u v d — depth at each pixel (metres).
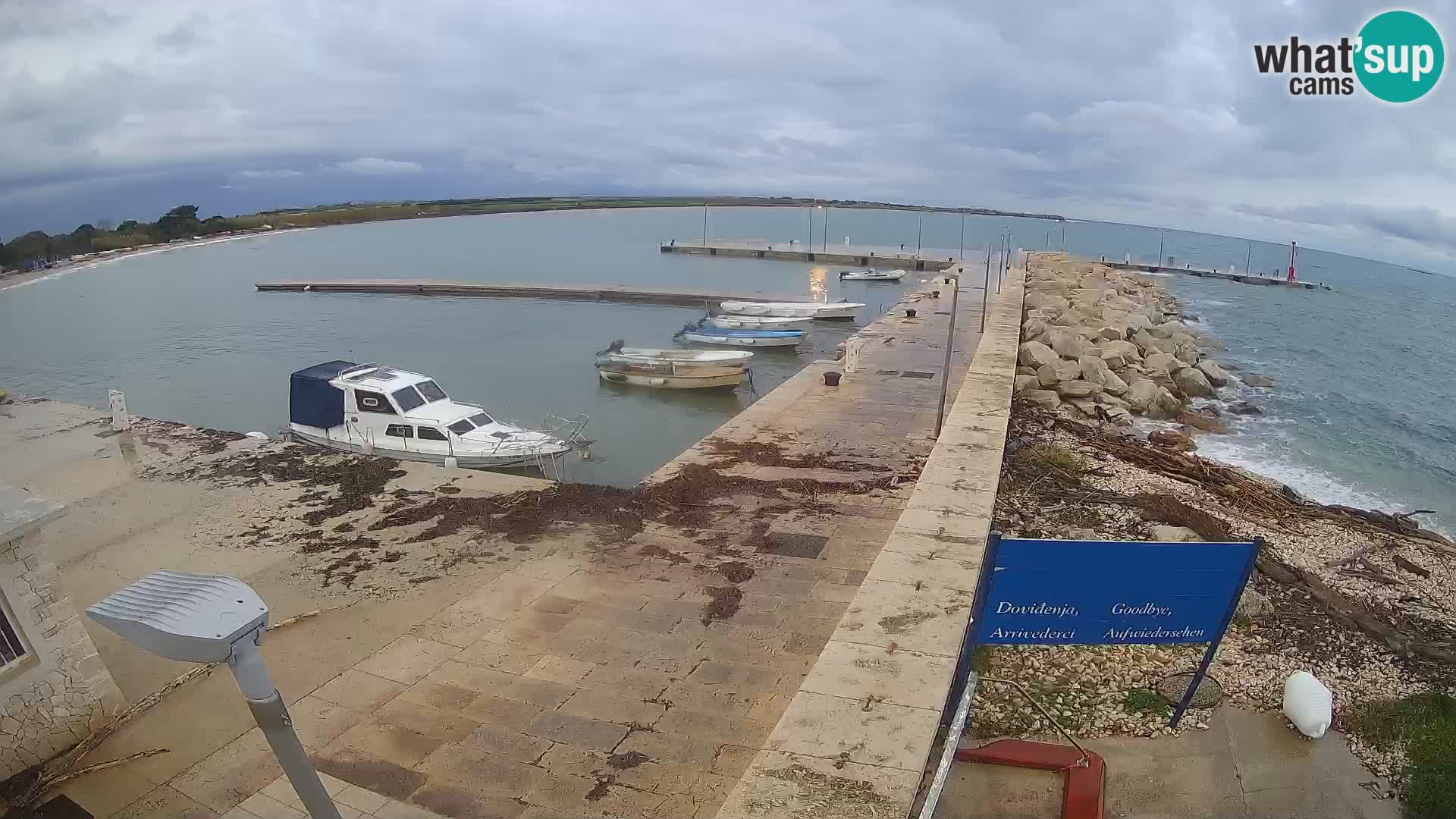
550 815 6.10
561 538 11.37
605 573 10.29
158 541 11.71
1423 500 18.31
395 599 9.73
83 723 6.96
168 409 29.58
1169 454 17.34
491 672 8.07
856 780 3.86
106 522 12.42
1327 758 6.76
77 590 10.40
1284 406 27.08
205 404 30.20
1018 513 12.22
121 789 6.47
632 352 31.20
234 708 7.55
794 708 4.43
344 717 7.35
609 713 7.39
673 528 11.69
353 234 159.00
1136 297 53.81
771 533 11.48
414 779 6.50
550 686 7.82
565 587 9.91
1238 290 69.00
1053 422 19.45
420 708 7.47
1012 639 5.65
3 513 6.42
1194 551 5.44
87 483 14.04
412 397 18.83
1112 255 117.06
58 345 41.34
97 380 34.09
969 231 198.50
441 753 6.82
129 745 7.01
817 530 11.60
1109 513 12.24
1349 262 199.38
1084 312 37.47
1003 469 14.22
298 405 19.23
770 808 3.68
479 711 7.41
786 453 15.27
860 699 4.52
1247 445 22.16
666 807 6.20
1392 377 33.41
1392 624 9.59
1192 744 6.79
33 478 14.34
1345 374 33.69
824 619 9.12
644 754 6.82
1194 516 12.02
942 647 5.10
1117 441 18.75
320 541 11.53
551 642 8.64
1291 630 8.81
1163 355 29.58
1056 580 5.45
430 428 18.23
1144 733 6.88
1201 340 39.69
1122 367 27.33
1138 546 5.41
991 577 5.42
